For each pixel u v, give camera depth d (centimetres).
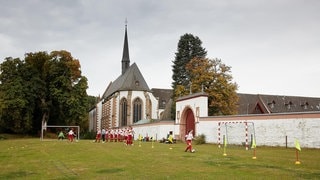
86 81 6594
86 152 2452
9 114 5659
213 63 5969
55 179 1203
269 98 9338
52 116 6706
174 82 7538
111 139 4816
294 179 1141
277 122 3191
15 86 5734
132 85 8700
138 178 1191
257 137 3353
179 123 4769
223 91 5766
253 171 1352
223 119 3819
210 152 2448
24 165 1669
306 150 2738
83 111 6419
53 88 6219
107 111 9375
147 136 5466
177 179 1159
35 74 6244
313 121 2900
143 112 8612
